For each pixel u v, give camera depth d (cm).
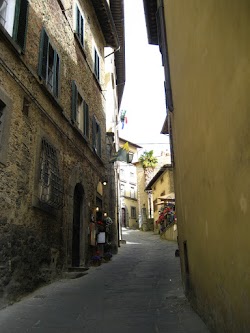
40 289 786
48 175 886
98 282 915
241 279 332
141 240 2931
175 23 718
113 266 1283
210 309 470
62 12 1147
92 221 1323
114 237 1833
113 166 1998
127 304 665
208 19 421
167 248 2038
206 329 484
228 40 341
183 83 638
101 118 1662
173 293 770
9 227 664
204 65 451
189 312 589
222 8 356
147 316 577
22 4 796
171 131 984
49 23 1004
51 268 885
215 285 438
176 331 489
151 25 1252
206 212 478
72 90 1174
